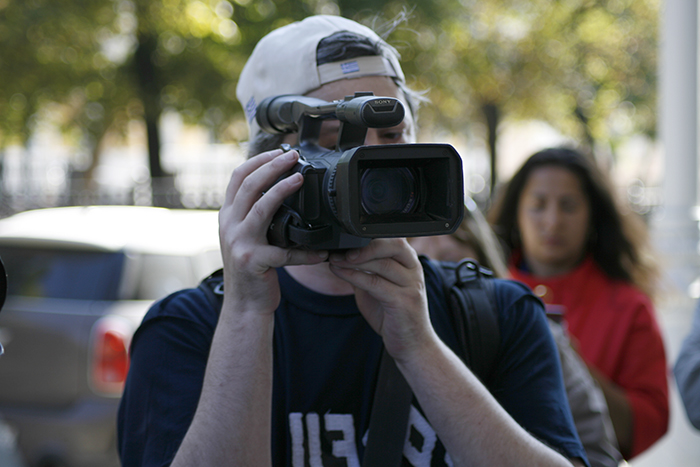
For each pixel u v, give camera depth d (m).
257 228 1.16
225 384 1.17
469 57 18.47
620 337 2.54
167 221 4.41
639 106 21.97
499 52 19.06
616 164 28.80
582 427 1.69
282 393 1.32
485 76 18.95
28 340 3.79
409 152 1.07
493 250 2.52
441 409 1.19
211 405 1.16
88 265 3.94
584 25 19.50
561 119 22.30
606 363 2.54
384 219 1.08
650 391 2.46
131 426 1.30
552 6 19.28
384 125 1.13
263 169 1.17
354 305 1.35
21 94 15.89
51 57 15.27
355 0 14.66
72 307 3.82
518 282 1.47
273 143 1.45
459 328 1.38
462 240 2.44
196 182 22.00
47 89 16.06
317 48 1.39
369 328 1.34
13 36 14.21
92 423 3.63
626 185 21.97
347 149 1.19
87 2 14.64
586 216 2.81
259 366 1.18
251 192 1.18
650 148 27.97
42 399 3.74
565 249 2.81
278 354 1.34
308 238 1.10
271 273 1.19
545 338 1.39
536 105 20.72
